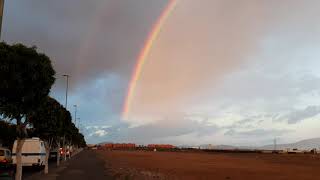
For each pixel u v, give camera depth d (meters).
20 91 17.77
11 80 17.34
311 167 68.75
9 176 25.78
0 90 17.50
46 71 18.22
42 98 18.75
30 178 29.80
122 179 31.22
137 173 39.84
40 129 29.75
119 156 100.69
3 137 52.50
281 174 49.47
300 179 42.38
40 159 39.94
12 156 39.81
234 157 121.88
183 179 36.38
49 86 18.64
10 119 19.80
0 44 17.66
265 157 131.25
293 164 81.12
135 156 104.62
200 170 51.53
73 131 77.56
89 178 30.92
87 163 56.22
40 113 28.31
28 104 18.52
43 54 18.44
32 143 40.00
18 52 17.77
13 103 18.17
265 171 54.50
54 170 39.91
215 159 98.56
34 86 18.00
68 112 54.19
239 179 39.69
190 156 120.62
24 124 19.70
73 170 40.22
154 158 92.25
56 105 31.91
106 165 51.94
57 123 32.19
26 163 39.50
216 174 45.16
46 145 36.31
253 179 40.31
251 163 81.06
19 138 20.06
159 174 40.47
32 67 17.64
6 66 17.14
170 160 83.31
